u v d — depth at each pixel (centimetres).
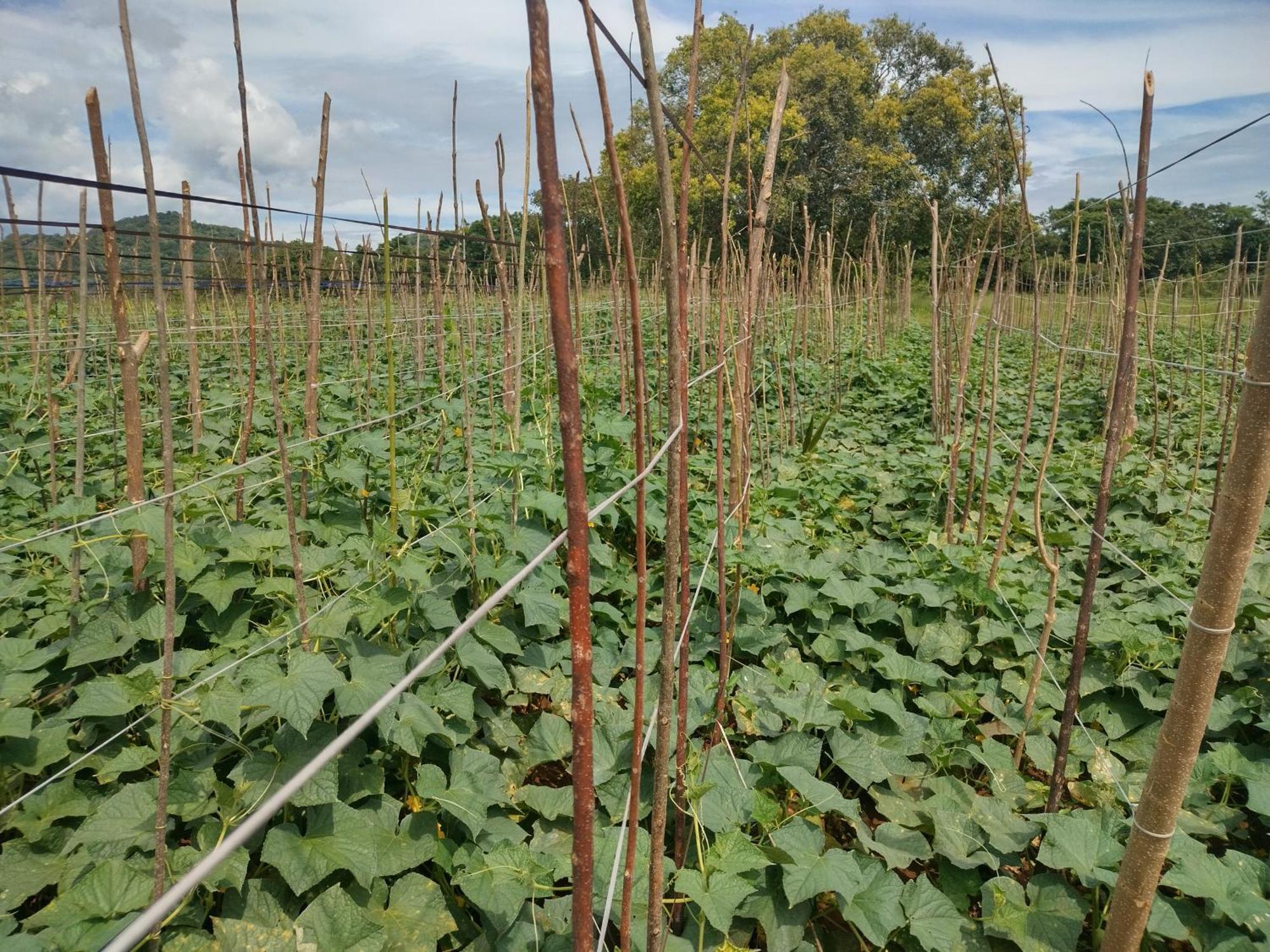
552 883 263
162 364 207
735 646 390
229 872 220
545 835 287
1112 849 266
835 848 271
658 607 423
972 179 2788
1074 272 367
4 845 243
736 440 391
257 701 232
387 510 479
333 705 276
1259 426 171
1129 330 282
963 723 345
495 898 238
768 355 1076
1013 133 388
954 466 554
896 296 1842
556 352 130
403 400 826
